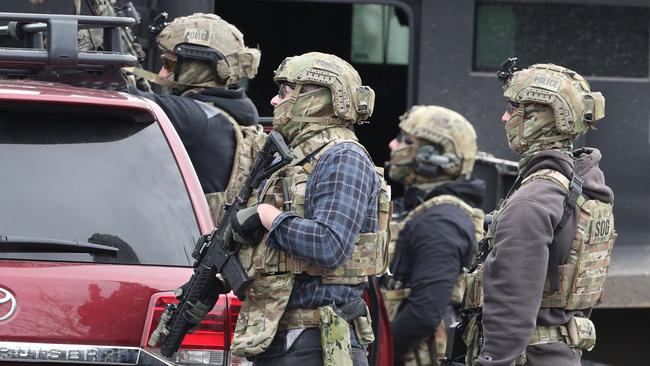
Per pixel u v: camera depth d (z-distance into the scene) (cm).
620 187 2386
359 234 1264
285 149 1228
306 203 1252
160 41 1666
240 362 1266
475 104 2355
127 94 1328
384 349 1717
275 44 2573
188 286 1200
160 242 1220
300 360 1251
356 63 2525
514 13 2358
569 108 1305
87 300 1173
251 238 1227
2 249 1171
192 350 1233
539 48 2366
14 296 1158
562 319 1298
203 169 1555
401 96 2534
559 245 1280
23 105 1217
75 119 1241
